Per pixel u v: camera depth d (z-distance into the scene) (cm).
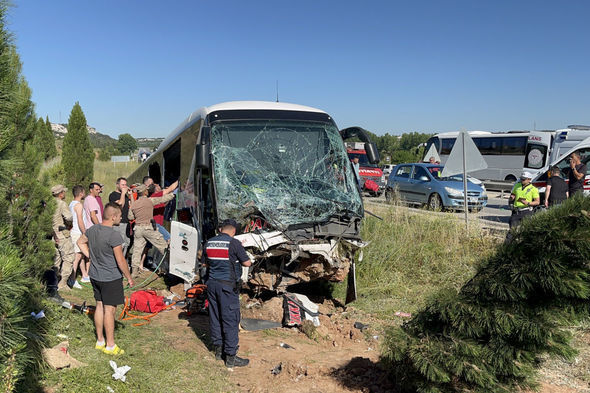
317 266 670
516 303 383
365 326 662
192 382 461
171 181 1077
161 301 712
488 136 3203
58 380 406
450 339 400
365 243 682
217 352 523
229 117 742
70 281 781
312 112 807
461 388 395
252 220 645
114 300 490
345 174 751
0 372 313
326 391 462
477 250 962
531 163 2945
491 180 3058
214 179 677
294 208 657
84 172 2186
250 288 689
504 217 1641
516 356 378
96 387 409
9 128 346
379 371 491
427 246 985
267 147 735
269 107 787
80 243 545
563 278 357
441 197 1798
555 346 371
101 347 497
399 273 906
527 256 381
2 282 307
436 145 3547
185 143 866
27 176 587
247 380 484
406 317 697
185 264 727
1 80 338
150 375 459
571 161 1063
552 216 380
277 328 643
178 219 894
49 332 497
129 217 938
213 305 522
